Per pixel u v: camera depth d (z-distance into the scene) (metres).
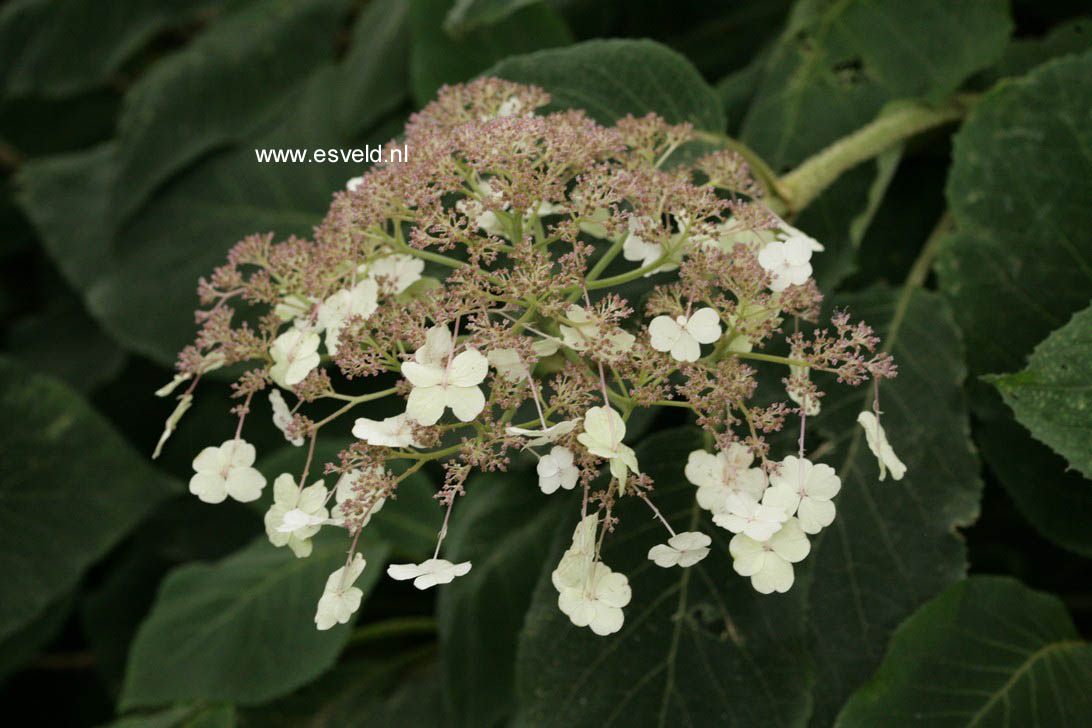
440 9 1.08
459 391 0.70
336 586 0.72
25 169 1.68
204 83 1.47
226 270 0.78
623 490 0.70
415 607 1.40
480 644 1.02
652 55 0.90
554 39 1.06
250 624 1.18
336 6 1.50
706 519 0.87
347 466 0.73
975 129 0.93
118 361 1.69
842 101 1.00
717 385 0.73
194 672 1.16
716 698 0.85
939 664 0.84
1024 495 0.90
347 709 1.22
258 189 1.41
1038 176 0.92
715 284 0.76
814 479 0.72
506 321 0.74
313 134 1.37
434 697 1.18
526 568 1.03
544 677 0.86
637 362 0.73
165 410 1.66
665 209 0.76
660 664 0.86
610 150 0.78
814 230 0.97
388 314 0.74
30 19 1.70
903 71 0.98
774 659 0.85
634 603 0.87
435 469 1.26
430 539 1.22
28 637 1.52
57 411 1.29
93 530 1.28
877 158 0.98
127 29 1.68
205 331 0.77
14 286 2.04
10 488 1.27
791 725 0.84
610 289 0.86
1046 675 0.84
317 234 0.78
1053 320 0.91
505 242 0.80
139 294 1.44
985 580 0.85
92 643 1.58
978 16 0.96
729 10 1.26
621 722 0.85
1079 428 0.78
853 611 0.86
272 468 1.24
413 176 0.75
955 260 0.92
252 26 1.50
